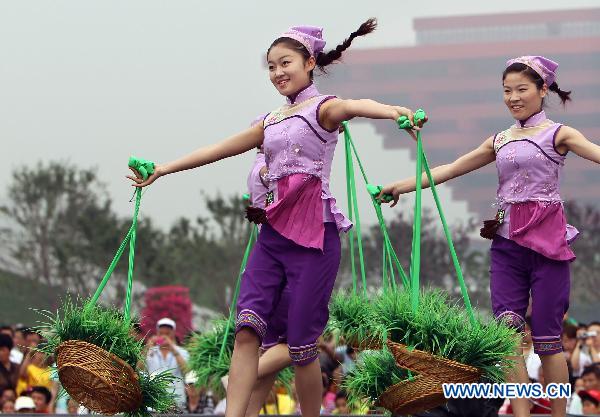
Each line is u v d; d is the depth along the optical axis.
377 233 81.75
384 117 9.06
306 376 9.42
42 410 18.61
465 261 84.81
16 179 84.69
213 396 16.98
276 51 9.51
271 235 9.35
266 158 9.54
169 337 18.09
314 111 9.34
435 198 9.67
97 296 9.76
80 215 81.69
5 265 82.94
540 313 10.66
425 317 9.27
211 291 85.38
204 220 86.56
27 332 20.64
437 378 9.20
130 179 9.94
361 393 9.64
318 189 9.33
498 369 9.27
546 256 10.55
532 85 10.72
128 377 9.37
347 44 9.73
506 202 10.77
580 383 17.84
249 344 9.23
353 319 10.61
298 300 9.27
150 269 75.50
